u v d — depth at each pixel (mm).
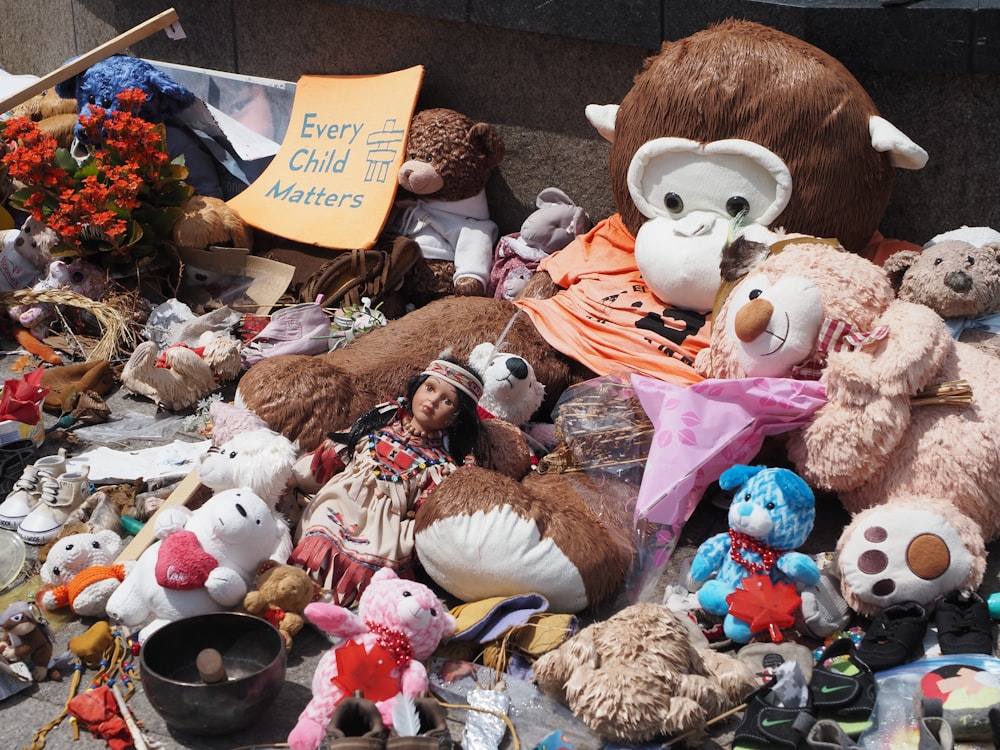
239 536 1844
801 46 2336
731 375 2164
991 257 2156
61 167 2850
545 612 1887
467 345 2379
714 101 2303
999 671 1765
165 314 2748
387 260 2824
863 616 1934
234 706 1669
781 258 2166
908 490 2014
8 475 2246
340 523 1992
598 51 2783
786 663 1770
